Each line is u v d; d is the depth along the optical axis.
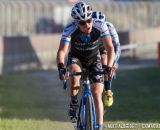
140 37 68.88
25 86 40.59
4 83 42.12
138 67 53.38
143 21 83.81
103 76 18.03
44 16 71.00
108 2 78.69
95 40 18.23
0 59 50.16
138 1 88.56
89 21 17.48
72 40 18.28
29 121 24.75
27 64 53.16
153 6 85.38
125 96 35.06
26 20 68.81
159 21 86.19
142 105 30.97
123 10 80.62
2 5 66.50
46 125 23.55
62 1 74.00
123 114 27.47
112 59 18.00
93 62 18.67
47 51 55.97
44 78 45.34
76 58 18.53
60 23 72.75
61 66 17.69
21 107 30.88
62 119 26.08
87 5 17.42
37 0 71.56
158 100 33.16
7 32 66.75
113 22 79.06
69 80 18.11
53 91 37.78
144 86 39.84
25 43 53.28
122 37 65.25
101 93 17.91
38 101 33.34
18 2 68.62
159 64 54.25
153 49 69.62
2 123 23.81
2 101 33.41
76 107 18.27
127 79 43.75
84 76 17.75
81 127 17.50
